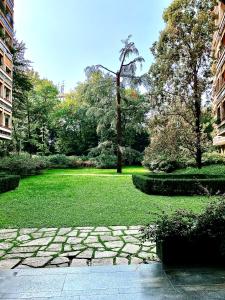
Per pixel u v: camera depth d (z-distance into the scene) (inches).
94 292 139.1
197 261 183.6
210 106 786.8
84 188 592.7
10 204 412.8
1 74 984.3
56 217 332.8
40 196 487.8
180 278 154.9
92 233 266.4
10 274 166.6
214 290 137.9
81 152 1823.3
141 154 1103.0
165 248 182.4
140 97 1082.7
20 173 856.9
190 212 203.6
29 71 1585.9
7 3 1105.4
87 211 366.0
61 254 209.6
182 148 812.0
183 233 180.9
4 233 268.1
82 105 1758.1
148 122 837.2
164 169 927.7
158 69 751.7
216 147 1186.0
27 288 145.6
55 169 1310.3
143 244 231.5
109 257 202.5
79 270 171.5
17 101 1296.8
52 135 1897.1
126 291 139.3
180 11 708.7
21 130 1429.6
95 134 1785.2
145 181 515.8
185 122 797.9
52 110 1705.2
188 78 730.2
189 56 717.9
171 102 772.6
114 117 1050.1
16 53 1254.9
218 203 200.7
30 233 267.9
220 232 180.1
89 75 1046.4
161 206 397.1
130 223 304.0
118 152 1031.6
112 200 450.0
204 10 714.8
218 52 974.4
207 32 711.7
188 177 589.3
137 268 173.5
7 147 1119.0
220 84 945.5
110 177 816.3
